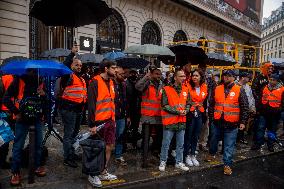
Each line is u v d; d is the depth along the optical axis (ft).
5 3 34.17
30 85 14.46
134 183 16.03
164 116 17.90
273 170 20.49
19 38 35.83
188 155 19.60
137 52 20.38
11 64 13.65
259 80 26.48
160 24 58.49
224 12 75.87
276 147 26.43
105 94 15.25
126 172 17.44
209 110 19.57
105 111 15.29
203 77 20.04
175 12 61.77
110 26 49.65
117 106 17.94
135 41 52.90
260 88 25.30
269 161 22.67
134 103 21.45
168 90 17.67
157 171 17.93
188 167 18.99
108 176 16.08
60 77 16.62
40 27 39.29
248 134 30.60
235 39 90.07
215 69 34.50
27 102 14.10
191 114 19.03
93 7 18.42
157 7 57.21
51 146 21.38
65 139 17.19
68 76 16.44
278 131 34.14
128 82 20.92
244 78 25.64
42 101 14.82
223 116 18.44
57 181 15.28
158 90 18.92
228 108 18.28
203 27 72.95
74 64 16.74
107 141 15.60
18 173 14.51
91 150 14.64
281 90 24.06
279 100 24.08
